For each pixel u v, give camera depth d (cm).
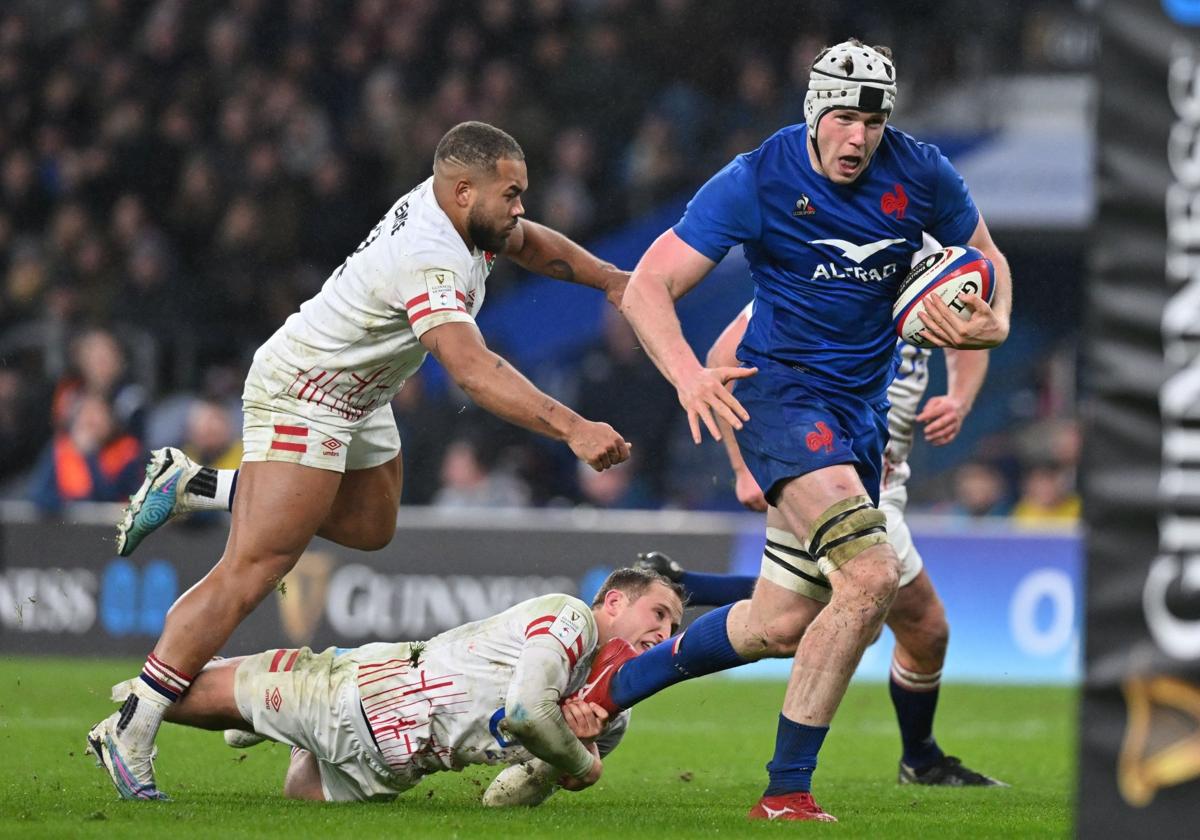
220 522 4094
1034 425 5141
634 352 5056
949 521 4312
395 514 1966
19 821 1487
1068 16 6175
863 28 6250
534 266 1992
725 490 4938
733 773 2266
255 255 5675
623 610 1739
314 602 4028
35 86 6431
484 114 6091
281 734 1695
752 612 1706
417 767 1698
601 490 4834
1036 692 3719
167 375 5369
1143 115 1128
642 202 5916
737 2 6275
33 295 5609
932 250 1938
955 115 5966
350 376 1738
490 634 1672
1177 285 1123
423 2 6366
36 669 3800
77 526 4141
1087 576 1134
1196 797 1109
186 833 1391
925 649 2144
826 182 1677
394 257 1684
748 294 5416
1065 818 1695
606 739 1844
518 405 1617
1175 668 1116
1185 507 1119
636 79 6231
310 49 6316
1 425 5056
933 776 2202
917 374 2169
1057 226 5425
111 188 6106
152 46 6356
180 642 1695
